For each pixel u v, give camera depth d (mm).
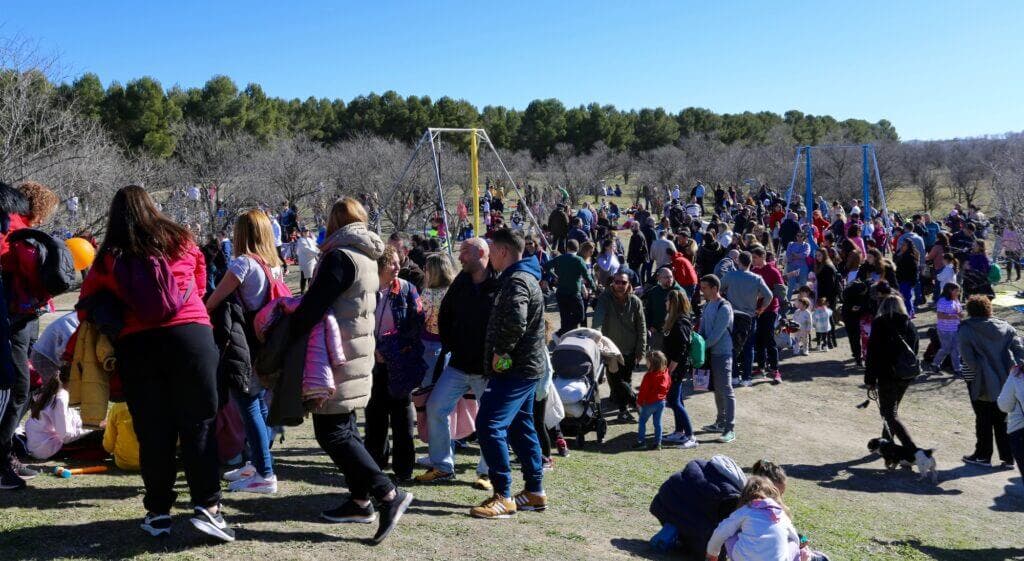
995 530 6812
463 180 45500
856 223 19719
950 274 15539
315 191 36375
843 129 93312
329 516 4422
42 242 4340
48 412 5312
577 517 5434
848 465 8586
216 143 43625
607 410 10109
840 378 12359
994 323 8539
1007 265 20594
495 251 4879
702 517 5008
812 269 16578
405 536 4367
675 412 8797
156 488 3807
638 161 72438
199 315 3760
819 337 14039
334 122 70500
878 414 10664
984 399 8555
